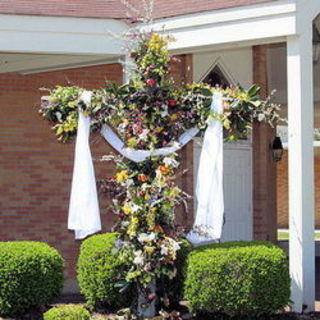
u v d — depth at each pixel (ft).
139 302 31.81
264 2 33.40
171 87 32.14
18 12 35.88
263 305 30.55
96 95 31.99
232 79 43.86
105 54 37.22
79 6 37.06
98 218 32.22
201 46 35.58
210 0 35.22
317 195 91.76
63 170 43.42
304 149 33.68
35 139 43.19
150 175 31.86
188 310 32.42
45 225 43.09
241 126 32.40
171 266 31.22
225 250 30.66
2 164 42.73
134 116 31.94
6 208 42.68
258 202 44.55
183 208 41.60
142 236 30.73
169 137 32.35
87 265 32.91
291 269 33.50
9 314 31.42
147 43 31.99
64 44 36.68
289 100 33.81
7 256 31.09
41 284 31.55
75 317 28.58
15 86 43.14
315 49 45.11
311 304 33.68
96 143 41.14
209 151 31.91
